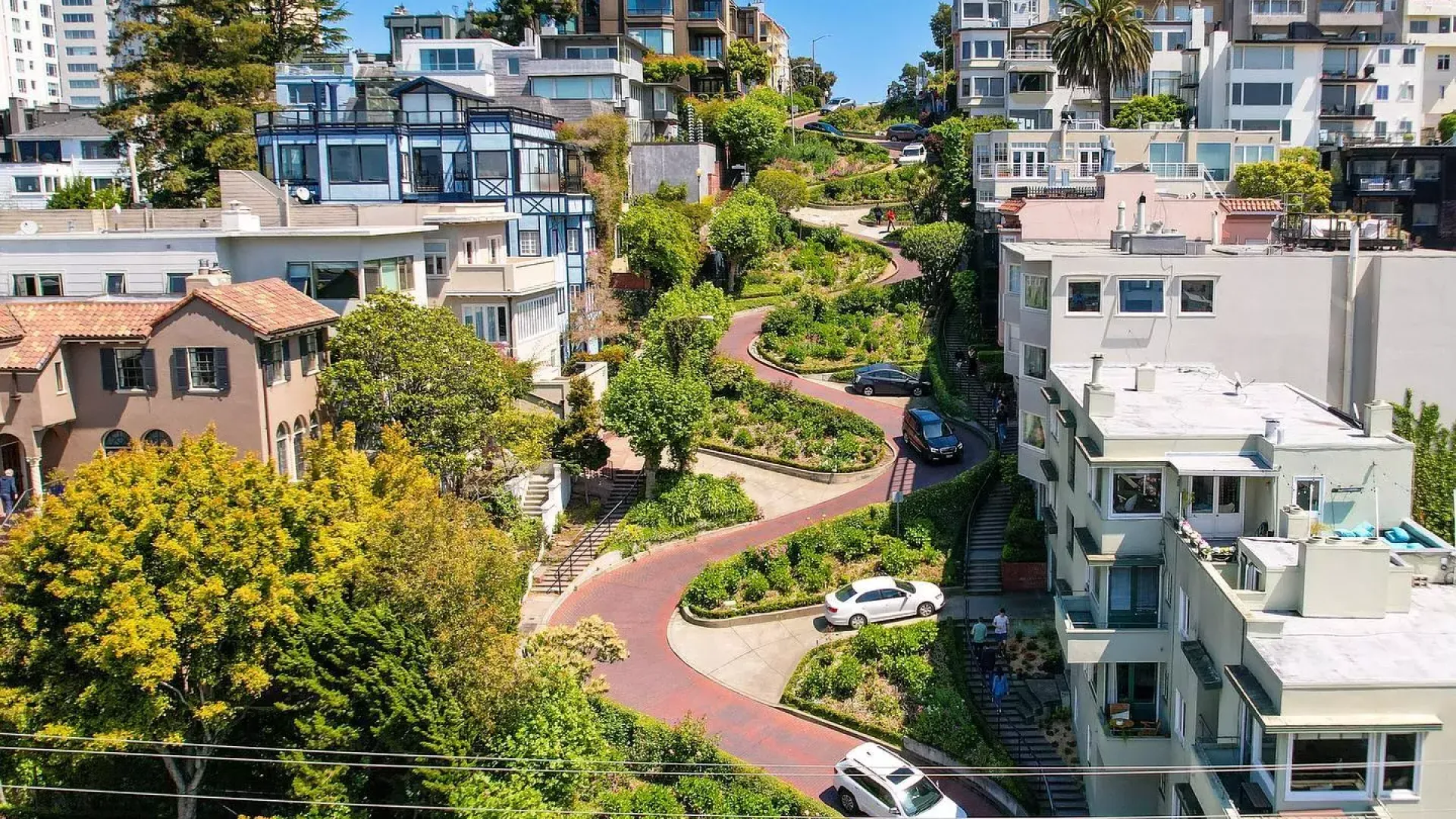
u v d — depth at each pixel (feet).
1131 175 179.11
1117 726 102.99
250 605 95.30
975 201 287.89
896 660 130.72
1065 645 107.24
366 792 101.81
